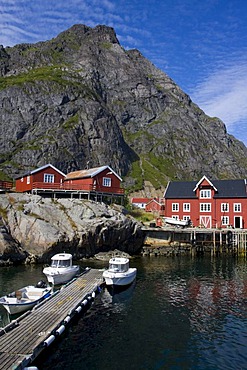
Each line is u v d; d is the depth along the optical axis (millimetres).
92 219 52969
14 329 20406
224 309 27859
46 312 23906
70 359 18719
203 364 18547
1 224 46156
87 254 52219
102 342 20969
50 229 47969
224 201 71938
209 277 40812
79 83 168375
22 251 45594
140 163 169875
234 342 21391
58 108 142250
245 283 37562
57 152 124750
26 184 67062
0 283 33938
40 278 36562
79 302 26703
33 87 143750
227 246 62281
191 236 61094
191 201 74250
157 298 30938
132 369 17828
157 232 62156
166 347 20500
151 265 48781
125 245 58188
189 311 27250
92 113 150250
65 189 64625
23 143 126500
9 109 133500
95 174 64938
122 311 26938
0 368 15484
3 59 198000
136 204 118812
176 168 177625
